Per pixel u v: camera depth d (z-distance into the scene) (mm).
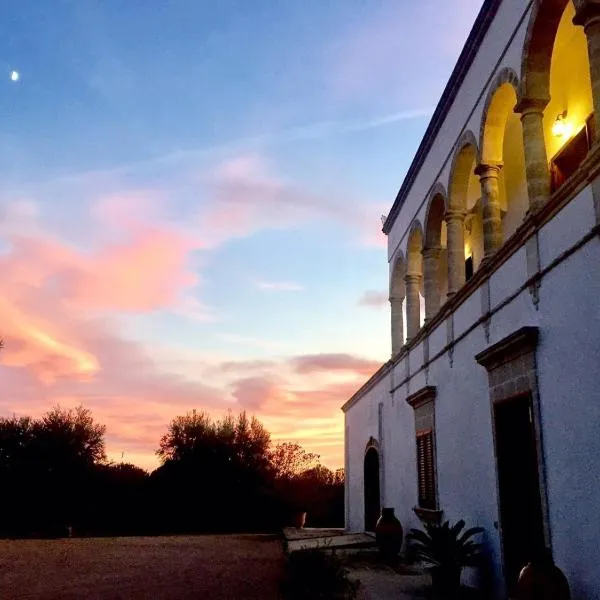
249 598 9953
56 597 10352
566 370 6996
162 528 30125
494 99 9977
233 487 31250
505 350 8422
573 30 9297
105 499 30922
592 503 6324
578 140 10195
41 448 30000
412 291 15484
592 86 6773
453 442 11023
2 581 12203
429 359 12859
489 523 9188
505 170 12641
